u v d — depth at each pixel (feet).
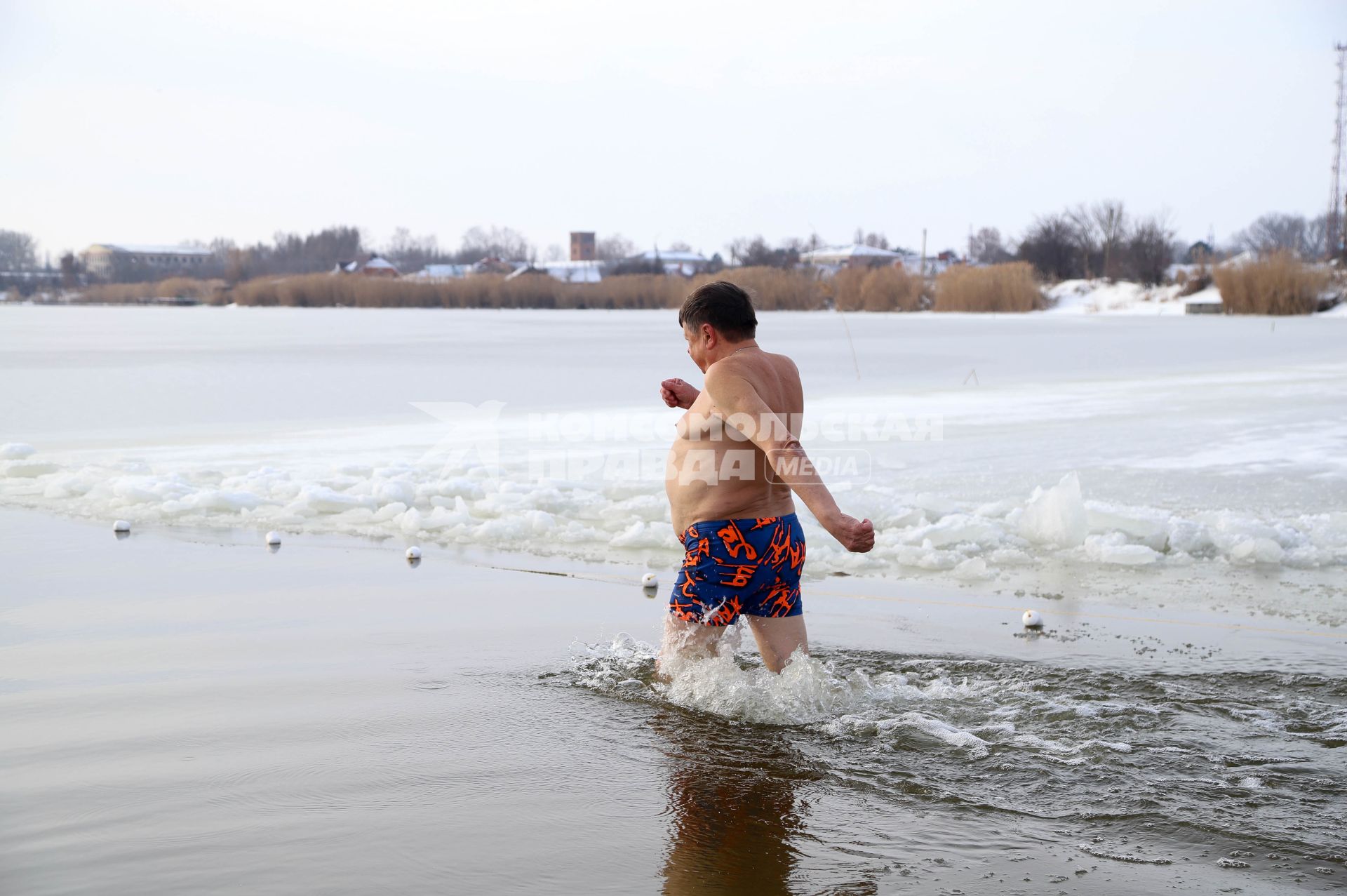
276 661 11.29
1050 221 237.04
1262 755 8.50
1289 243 400.67
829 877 6.48
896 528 18.57
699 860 6.71
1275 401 38.11
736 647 11.13
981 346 75.82
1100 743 8.75
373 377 52.11
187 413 38.09
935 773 8.20
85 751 8.61
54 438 31.01
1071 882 6.41
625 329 113.70
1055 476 23.35
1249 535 17.11
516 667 11.10
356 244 464.65
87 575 15.58
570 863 6.65
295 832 7.09
